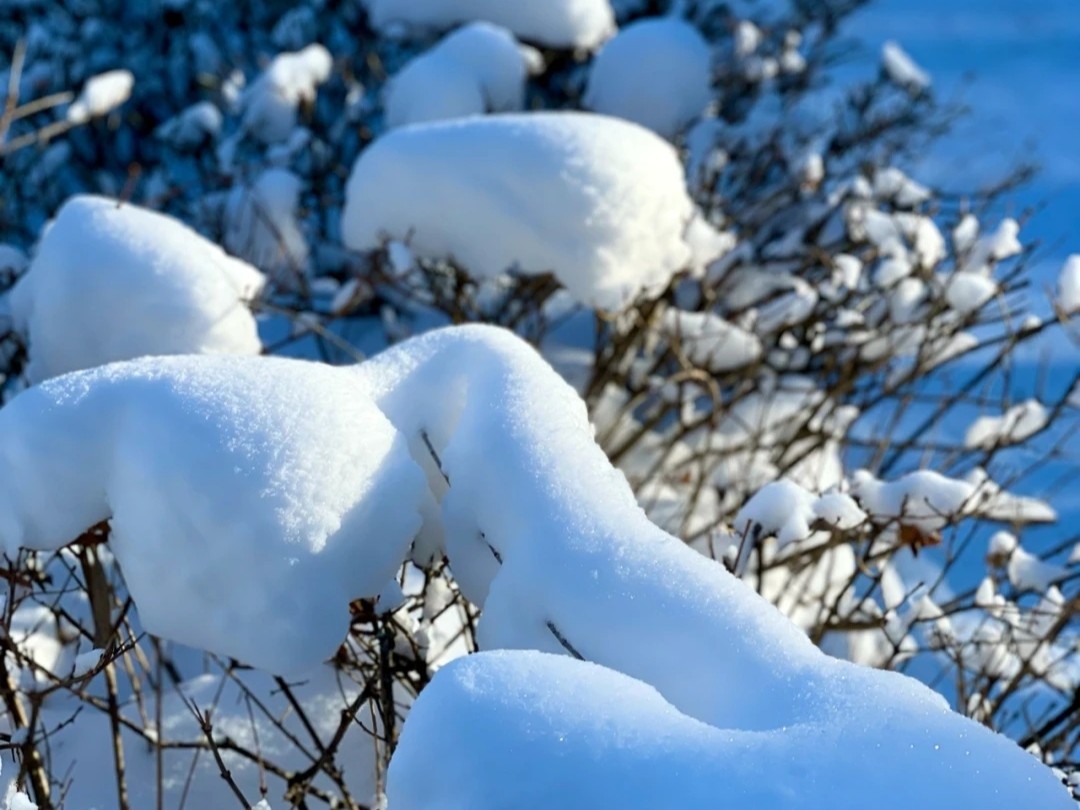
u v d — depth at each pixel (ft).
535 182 13.03
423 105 19.33
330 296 20.67
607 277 13.21
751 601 7.21
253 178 21.17
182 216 23.26
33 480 8.55
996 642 11.98
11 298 13.50
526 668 6.41
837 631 13.11
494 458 8.46
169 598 8.21
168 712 11.84
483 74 19.71
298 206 20.52
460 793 5.95
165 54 24.98
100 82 17.56
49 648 12.71
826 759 5.87
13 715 10.27
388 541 8.42
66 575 14.06
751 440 17.57
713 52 24.85
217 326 12.17
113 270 12.05
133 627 13.19
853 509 10.33
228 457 8.07
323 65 20.79
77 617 13.26
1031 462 21.04
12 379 16.49
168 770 11.12
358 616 8.86
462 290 15.81
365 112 22.70
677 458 18.30
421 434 9.43
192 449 8.13
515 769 5.93
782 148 22.77
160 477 8.13
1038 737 11.65
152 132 24.43
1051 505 20.51
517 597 7.86
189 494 8.04
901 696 6.35
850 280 17.52
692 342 17.16
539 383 9.02
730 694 6.72
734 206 21.74
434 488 9.38
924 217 18.70
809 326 18.28
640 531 7.77
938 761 5.88
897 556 18.80
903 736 6.02
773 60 25.75
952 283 16.05
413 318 20.67
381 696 9.39
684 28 20.88
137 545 8.25
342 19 24.36
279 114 20.67
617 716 6.15
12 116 17.62
